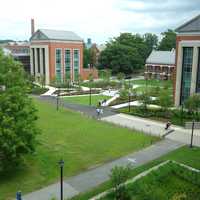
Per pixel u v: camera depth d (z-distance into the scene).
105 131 34.12
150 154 26.66
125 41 120.25
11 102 21.00
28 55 93.06
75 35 86.44
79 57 86.38
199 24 43.28
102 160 25.06
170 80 93.81
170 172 22.16
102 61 114.50
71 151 27.12
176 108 45.72
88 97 59.12
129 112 43.97
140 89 70.56
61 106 49.50
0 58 21.84
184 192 19.38
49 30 81.88
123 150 27.64
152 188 19.62
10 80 21.69
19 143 20.09
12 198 18.52
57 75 81.56
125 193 18.34
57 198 18.78
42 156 25.55
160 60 98.06
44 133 32.72
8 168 22.56
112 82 75.88
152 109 44.59
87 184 20.69
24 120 21.17
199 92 45.09
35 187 20.09
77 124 37.19
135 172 22.08
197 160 25.00
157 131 34.69
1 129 19.58
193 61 44.62
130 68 110.62
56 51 80.50
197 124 36.41
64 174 22.22
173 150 27.83
